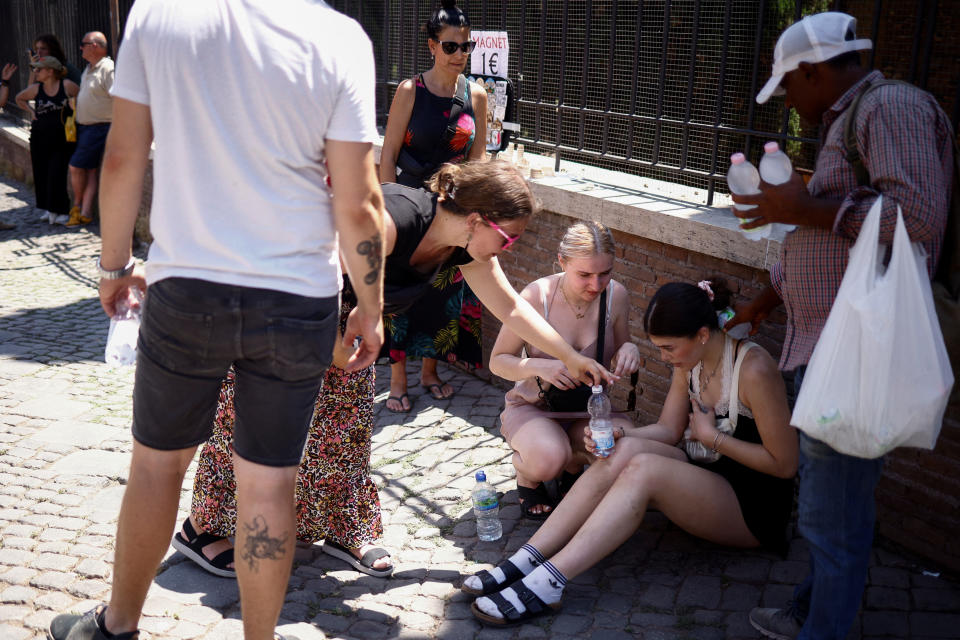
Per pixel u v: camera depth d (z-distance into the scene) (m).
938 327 2.40
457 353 5.18
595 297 3.80
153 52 2.10
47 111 10.11
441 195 2.94
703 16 4.65
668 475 3.28
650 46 4.93
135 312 2.66
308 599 3.33
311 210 2.23
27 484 4.15
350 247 2.25
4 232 10.08
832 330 2.40
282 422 2.33
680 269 4.31
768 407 3.20
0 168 13.30
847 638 3.08
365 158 2.20
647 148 4.97
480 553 3.70
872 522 2.67
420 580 3.50
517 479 4.02
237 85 2.09
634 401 3.99
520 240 5.34
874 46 3.63
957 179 2.52
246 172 2.14
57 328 6.68
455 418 5.12
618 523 3.23
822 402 2.42
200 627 3.09
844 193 2.57
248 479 2.36
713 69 4.65
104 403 5.19
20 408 5.07
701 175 4.48
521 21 5.43
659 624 3.18
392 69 6.79
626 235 4.58
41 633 3.01
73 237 9.83
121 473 4.28
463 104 4.84
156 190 2.19
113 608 2.59
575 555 3.21
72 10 10.93
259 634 2.43
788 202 2.48
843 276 2.59
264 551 2.35
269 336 2.20
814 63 2.59
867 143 2.47
